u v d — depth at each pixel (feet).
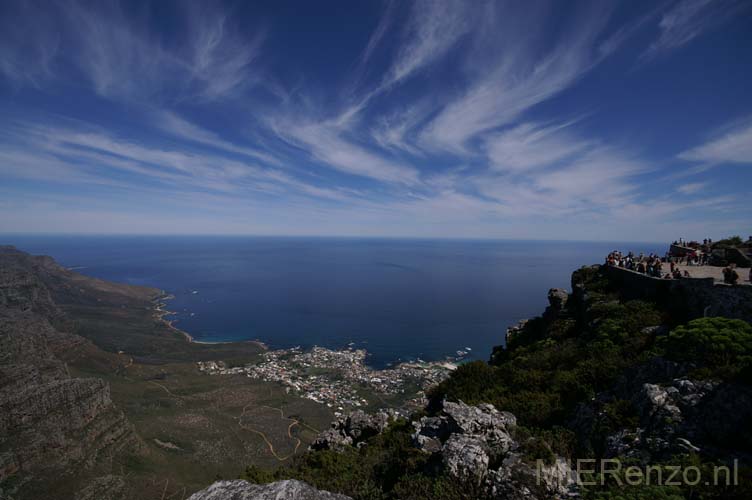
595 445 49.93
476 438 52.60
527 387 78.23
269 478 72.02
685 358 55.21
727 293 69.46
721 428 42.04
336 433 97.60
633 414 50.78
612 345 78.18
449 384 94.58
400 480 51.70
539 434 56.44
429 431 64.75
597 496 38.86
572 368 78.33
